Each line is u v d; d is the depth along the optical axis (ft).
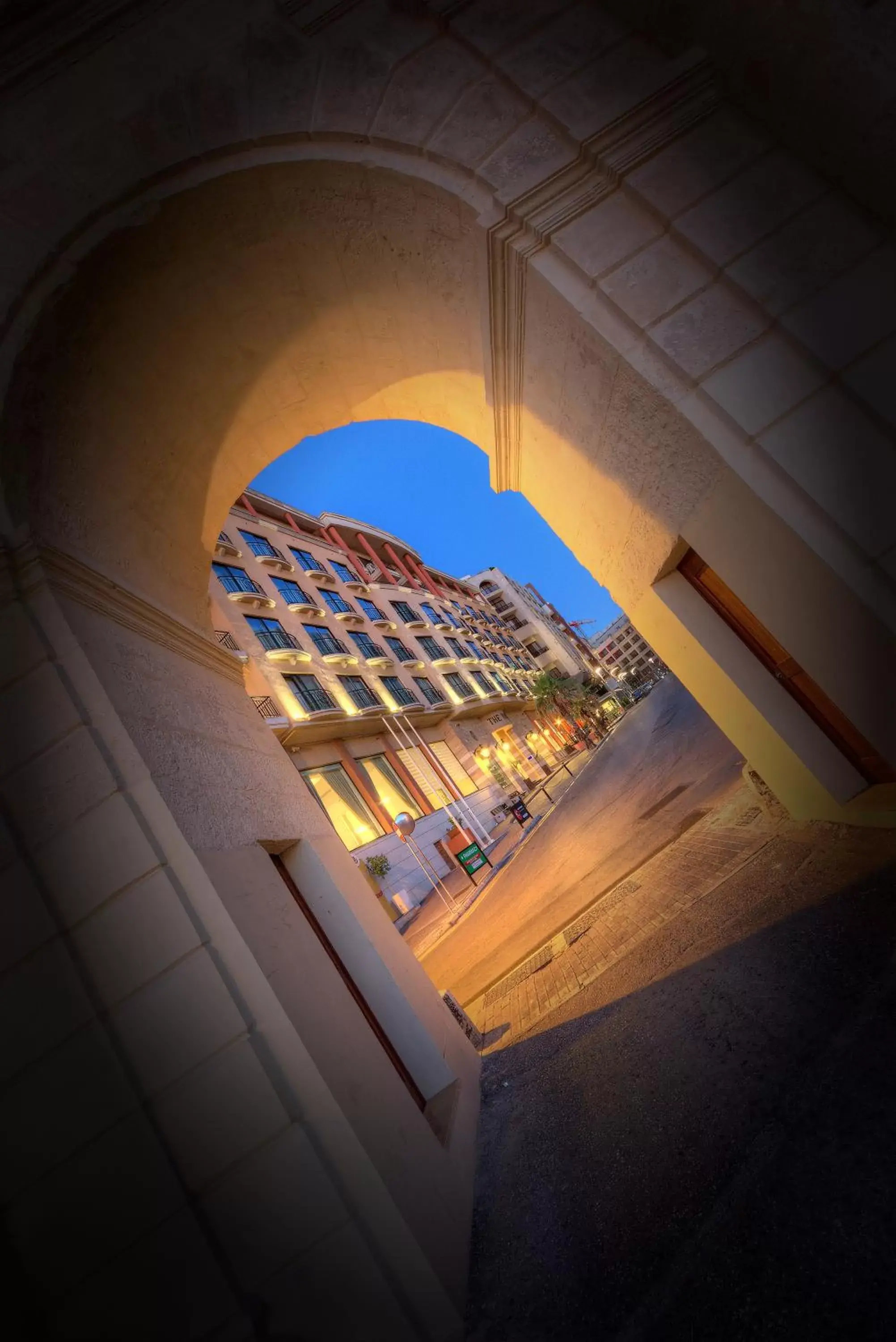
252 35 10.75
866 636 9.92
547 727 180.86
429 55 10.73
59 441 11.00
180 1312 6.92
